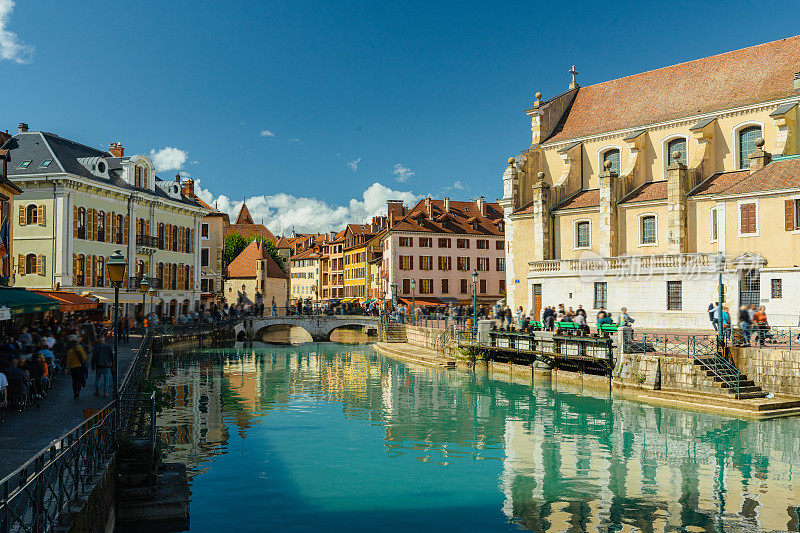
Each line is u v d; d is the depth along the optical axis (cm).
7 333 2711
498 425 2288
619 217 4206
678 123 4309
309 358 4722
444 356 4347
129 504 1248
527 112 5225
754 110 3966
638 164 4425
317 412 2550
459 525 1314
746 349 2558
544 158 5125
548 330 3522
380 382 3422
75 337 1798
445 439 2075
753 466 1738
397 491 1532
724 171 4091
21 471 714
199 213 6275
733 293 3186
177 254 5900
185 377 3572
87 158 4803
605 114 4941
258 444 1991
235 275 8675
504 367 3662
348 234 10081
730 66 4453
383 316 6106
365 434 2144
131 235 5128
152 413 1309
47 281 4316
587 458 1834
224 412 2530
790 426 2173
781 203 3059
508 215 4944
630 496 1496
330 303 8894
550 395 2917
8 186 2934
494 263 8169
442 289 7875
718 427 2181
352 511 1390
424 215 8069
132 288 5066
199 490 1524
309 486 1564
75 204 4444
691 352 2747
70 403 1689
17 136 4706
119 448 1307
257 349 5438
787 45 4241
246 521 1323
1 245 2745
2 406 1433
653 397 2694
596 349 3050
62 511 854
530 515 1373
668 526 1304
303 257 11944
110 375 1955
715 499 1468
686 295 3434
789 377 2420
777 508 1407
